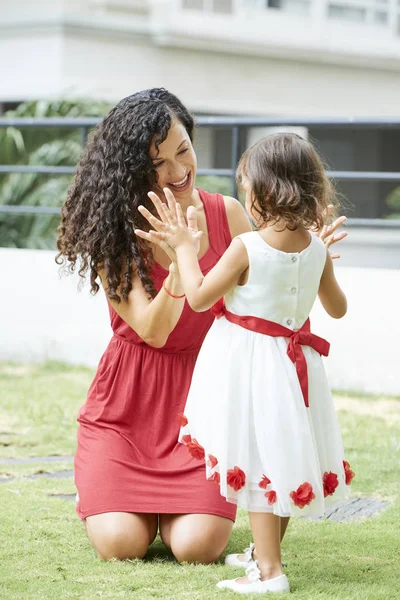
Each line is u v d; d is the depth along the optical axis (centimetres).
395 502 562
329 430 431
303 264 425
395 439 697
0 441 692
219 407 418
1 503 547
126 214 474
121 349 490
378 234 1667
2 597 404
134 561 451
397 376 842
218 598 402
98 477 463
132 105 483
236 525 518
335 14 1764
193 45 1598
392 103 1859
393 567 450
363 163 1938
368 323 850
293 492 404
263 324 421
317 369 430
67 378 903
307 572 441
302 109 1756
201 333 488
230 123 895
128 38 1538
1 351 1001
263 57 1700
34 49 1506
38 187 1184
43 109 1215
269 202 421
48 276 979
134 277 479
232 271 421
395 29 1828
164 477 466
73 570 439
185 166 485
